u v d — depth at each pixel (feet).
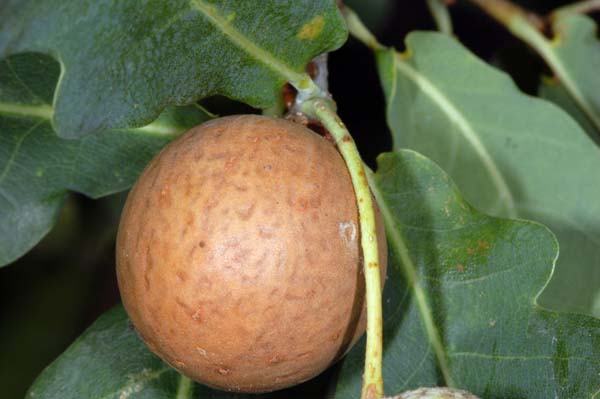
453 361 0.59
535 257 0.59
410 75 0.68
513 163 0.67
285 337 0.54
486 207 0.66
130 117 0.56
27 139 0.62
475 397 0.54
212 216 0.54
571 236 0.66
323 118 0.57
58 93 0.55
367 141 0.71
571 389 0.57
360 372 0.59
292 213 0.54
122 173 0.62
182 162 0.55
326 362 0.56
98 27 0.55
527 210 0.66
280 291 0.54
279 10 0.57
